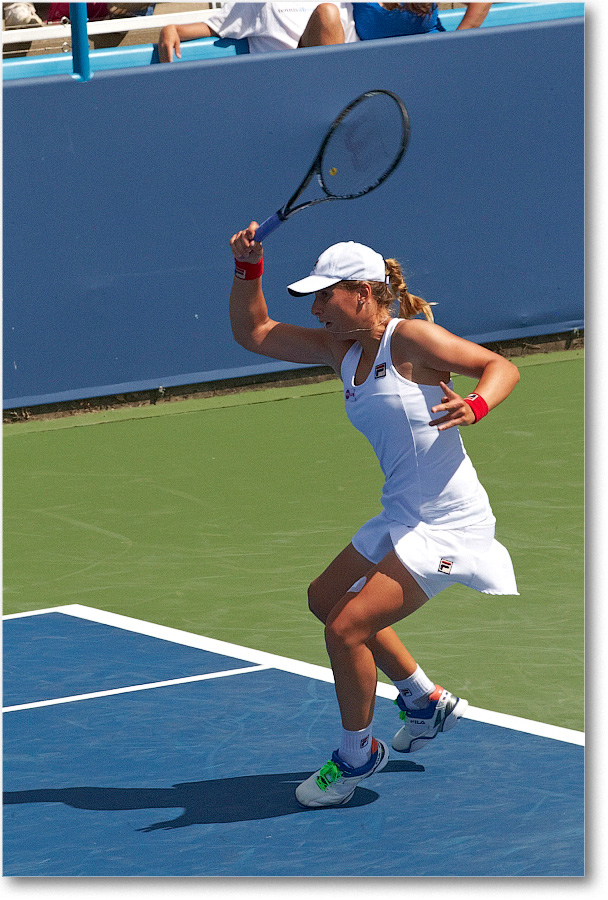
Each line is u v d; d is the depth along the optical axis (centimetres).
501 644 1925
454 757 1575
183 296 3362
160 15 3631
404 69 3419
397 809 1445
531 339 3706
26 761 1599
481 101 3506
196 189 3312
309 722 1681
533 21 3597
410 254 3522
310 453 2966
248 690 1786
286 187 3388
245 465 2895
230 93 3281
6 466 2952
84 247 3247
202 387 3444
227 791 1504
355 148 1584
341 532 2452
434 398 1436
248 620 2055
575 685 1777
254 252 1559
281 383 3525
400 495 1462
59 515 2619
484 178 3550
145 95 3222
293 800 1476
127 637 1998
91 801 1489
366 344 1465
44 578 2283
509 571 1493
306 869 1320
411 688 1539
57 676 1858
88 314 3288
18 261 3198
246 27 3609
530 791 1476
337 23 3403
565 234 3662
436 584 1444
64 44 3678
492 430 3066
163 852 1366
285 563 2305
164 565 2320
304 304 3434
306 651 1923
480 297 3616
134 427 3219
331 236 3431
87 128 3192
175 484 2788
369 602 1417
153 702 1756
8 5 3575
